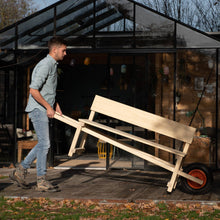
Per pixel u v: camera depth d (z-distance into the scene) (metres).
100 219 3.63
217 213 3.88
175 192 4.93
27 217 3.71
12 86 7.86
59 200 4.45
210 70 7.50
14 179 4.98
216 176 6.64
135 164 7.33
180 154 4.63
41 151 4.90
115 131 4.81
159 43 7.23
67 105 12.25
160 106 7.50
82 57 9.29
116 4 7.44
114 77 7.51
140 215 3.81
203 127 7.58
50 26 7.61
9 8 17.45
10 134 7.78
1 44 7.68
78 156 9.39
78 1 7.59
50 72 4.88
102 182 5.78
